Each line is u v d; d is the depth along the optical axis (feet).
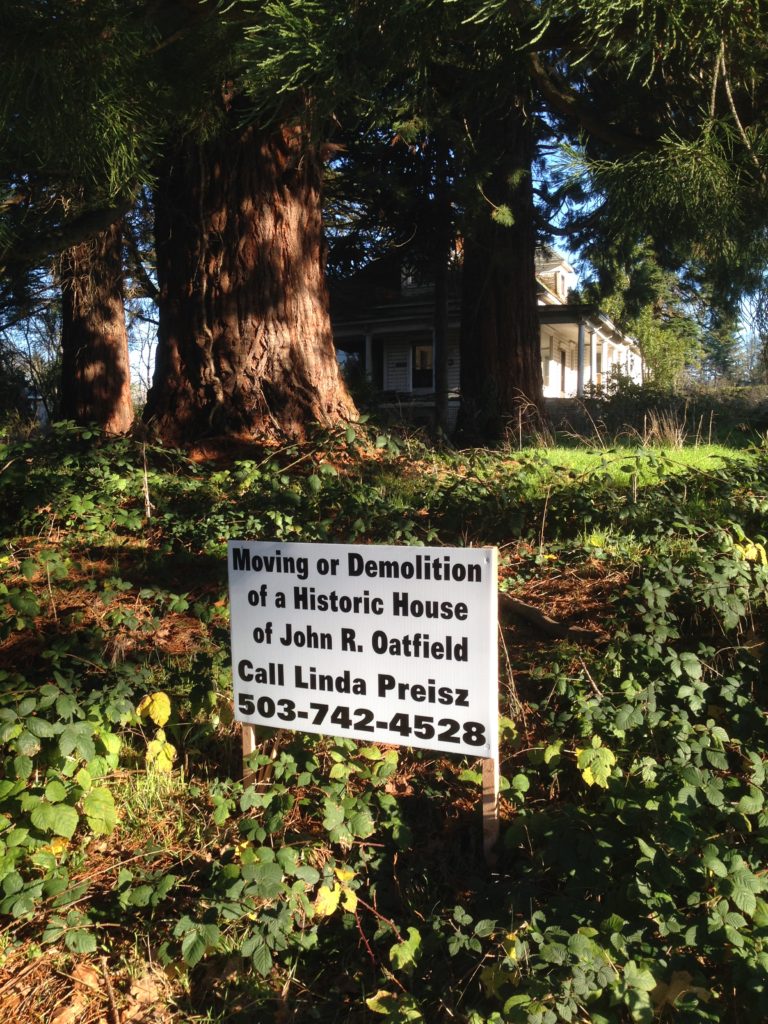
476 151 40.16
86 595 17.61
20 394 73.97
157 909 10.09
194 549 19.79
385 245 61.77
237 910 9.16
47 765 11.64
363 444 25.57
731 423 48.85
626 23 10.95
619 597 14.92
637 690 11.94
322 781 11.32
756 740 11.48
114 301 57.16
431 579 10.16
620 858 9.48
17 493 22.04
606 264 60.08
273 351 29.73
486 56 14.44
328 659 10.76
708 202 12.62
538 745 11.97
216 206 29.50
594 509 19.27
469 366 49.65
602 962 7.72
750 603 14.55
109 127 14.51
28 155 16.07
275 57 11.34
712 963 8.42
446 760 12.21
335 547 10.57
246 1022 8.62
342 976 9.30
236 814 11.39
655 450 29.17
